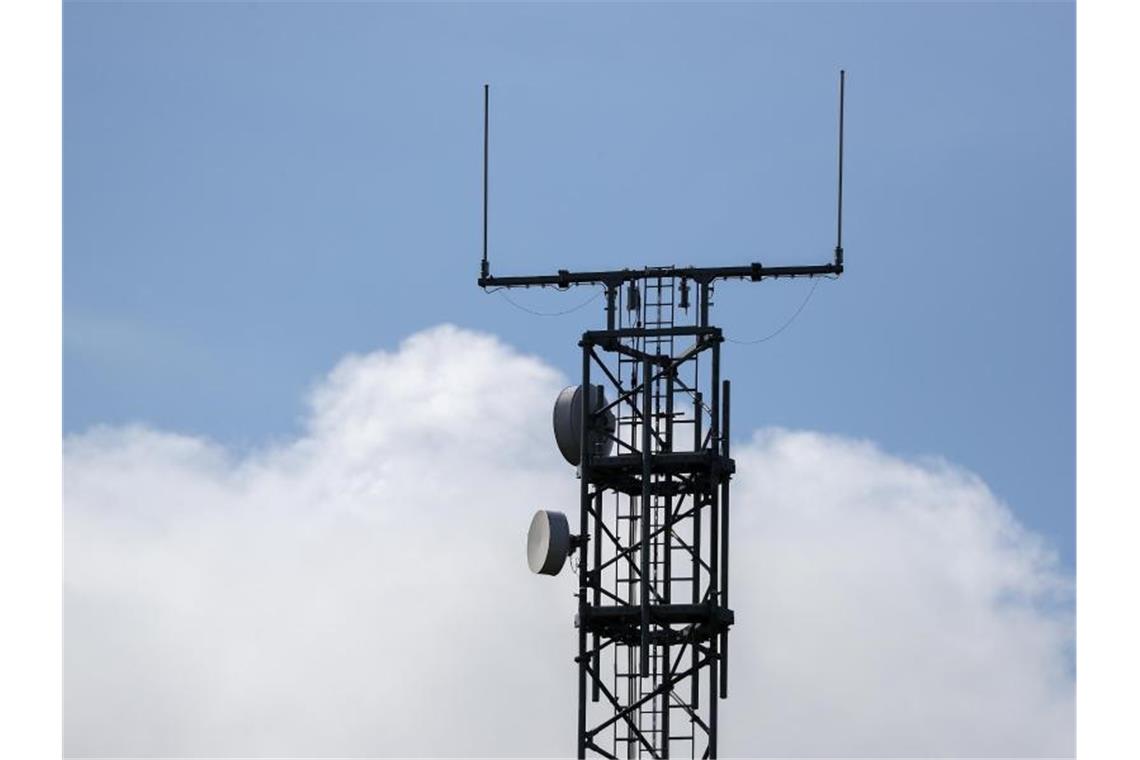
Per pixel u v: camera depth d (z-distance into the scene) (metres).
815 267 51.75
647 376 50.59
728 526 51.41
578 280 52.50
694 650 51.41
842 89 52.34
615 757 51.62
